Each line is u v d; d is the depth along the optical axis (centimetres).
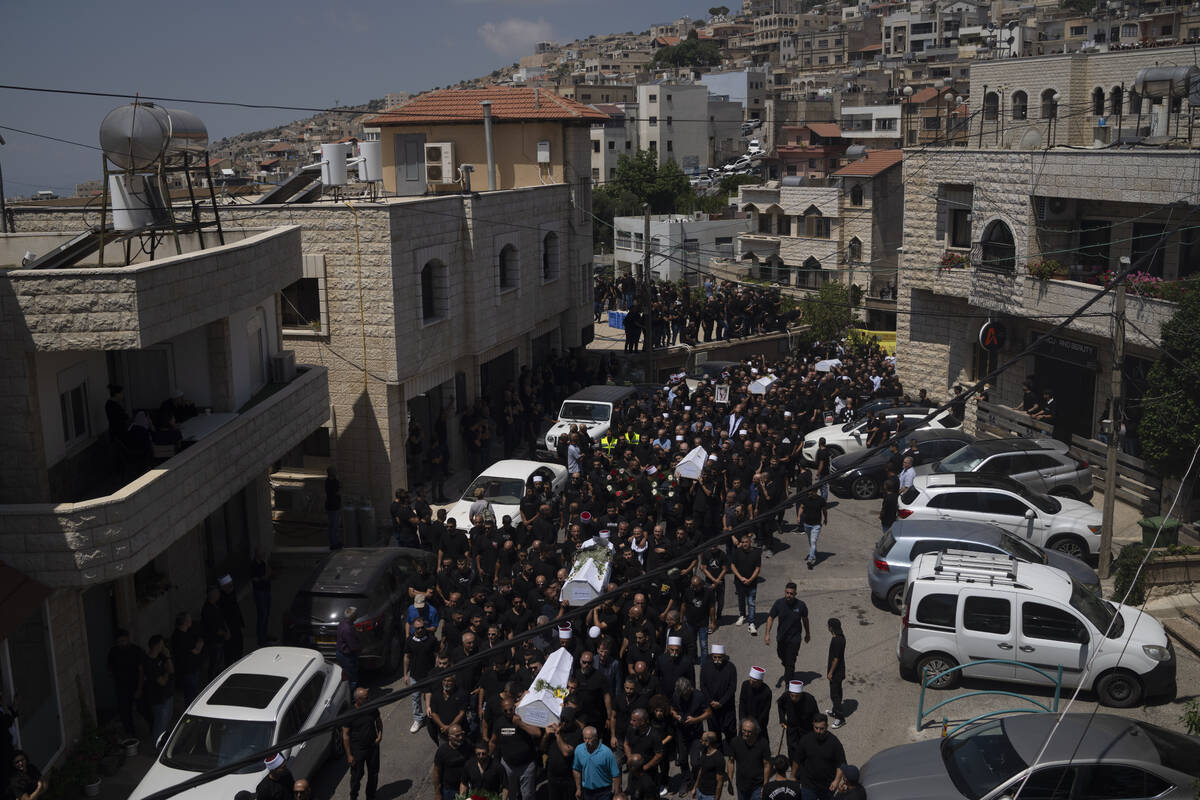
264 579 1831
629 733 1219
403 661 1738
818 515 2095
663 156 12388
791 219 7119
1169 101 2734
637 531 1753
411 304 2566
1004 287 2916
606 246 9488
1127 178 2484
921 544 1852
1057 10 11881
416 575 1773
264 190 3344
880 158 6700
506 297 3127
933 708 1449
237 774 1219
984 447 2361
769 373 3556
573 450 2625
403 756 1464
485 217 2927
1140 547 1886
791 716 1286
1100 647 1505
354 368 2520
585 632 1547
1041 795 1103
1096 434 2756
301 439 2042
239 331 1961
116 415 1553
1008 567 1608
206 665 1614
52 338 1386
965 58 12244
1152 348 2406
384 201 2566
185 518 1534
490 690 1350
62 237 1973
